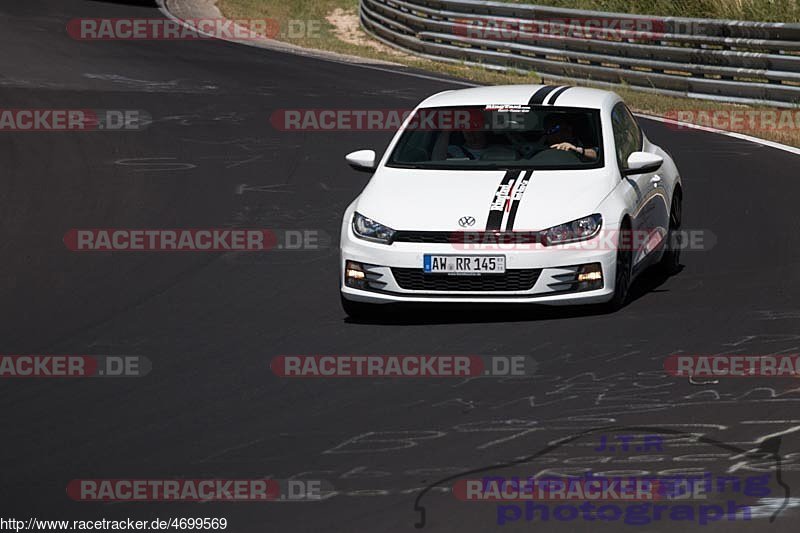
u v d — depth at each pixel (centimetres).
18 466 2267
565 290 3142
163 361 2958
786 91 7038
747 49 7381
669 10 9125
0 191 5250
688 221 4409
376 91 7775
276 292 3647
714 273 3666
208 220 4688
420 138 3581
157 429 2452
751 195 4834
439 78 8494
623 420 2391
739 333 2986
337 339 3094
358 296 3238
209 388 2720
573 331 3064
